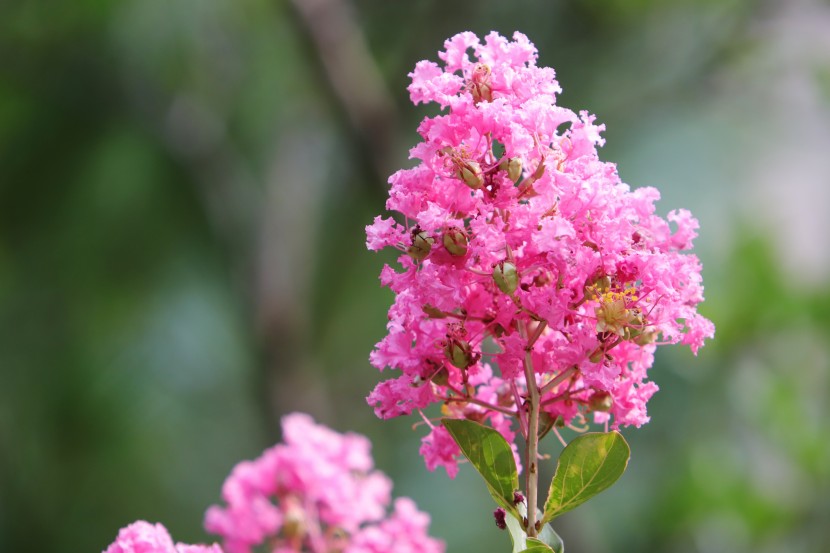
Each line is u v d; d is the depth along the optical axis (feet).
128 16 35.19
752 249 28.30
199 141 36.14
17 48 34.81
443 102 8.89
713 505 27.22
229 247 36.24
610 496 28.45
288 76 37.06
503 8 34.27
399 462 33.37
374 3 36.58
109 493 34.91
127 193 35.22
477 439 9.07
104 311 35.14
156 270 35.55
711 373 27.55
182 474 35.50
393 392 9.11
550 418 9.52
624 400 9.25
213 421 36.09
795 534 26.99
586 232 8.71
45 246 34.83
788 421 27.22
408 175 8.81
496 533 31.53
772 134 34.99
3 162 34.32
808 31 34.50
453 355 9.02
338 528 13.12
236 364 36.22
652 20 34.35
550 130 8.73
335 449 13.48
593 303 8.82
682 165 33.24
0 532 34.58
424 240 8.65
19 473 34.71
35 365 34.91
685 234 9.27
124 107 35.58
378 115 32.73
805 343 27.48
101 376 34.53
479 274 8.69
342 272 37.88
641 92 34.42
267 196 37.73
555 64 34.30
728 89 34.91
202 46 36.24
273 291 36.06
